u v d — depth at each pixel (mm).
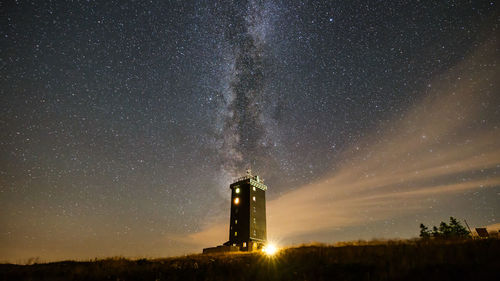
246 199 59969
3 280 15273
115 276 15492
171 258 21859
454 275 9273
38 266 18922
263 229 59438
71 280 15000
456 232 45844
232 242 55531
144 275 15523
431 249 12773
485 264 9727
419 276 9625
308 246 22125
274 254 18469
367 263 12344
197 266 16953
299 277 12211
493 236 15328
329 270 12414
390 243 17188
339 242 21625
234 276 14055
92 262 19781
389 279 9922
